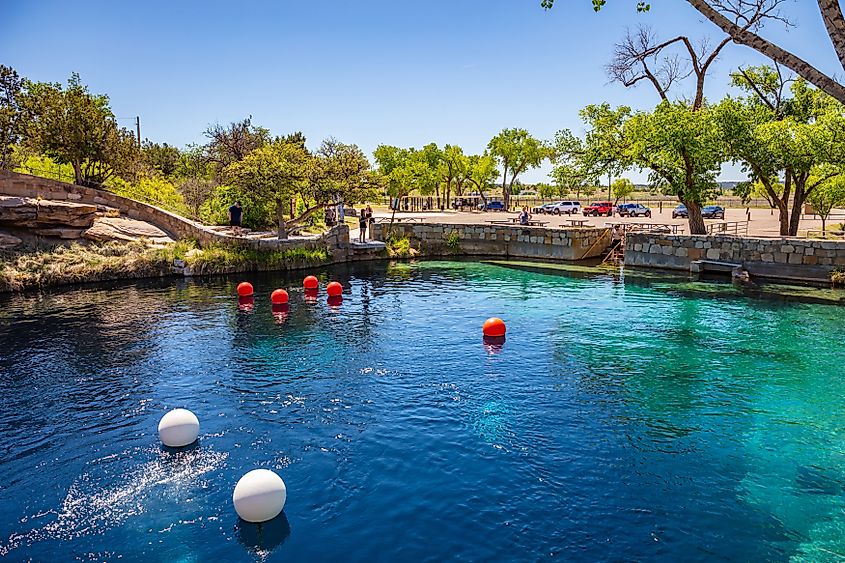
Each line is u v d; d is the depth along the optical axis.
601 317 18.31
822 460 8.99
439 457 9.10
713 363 13.63
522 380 12.55
